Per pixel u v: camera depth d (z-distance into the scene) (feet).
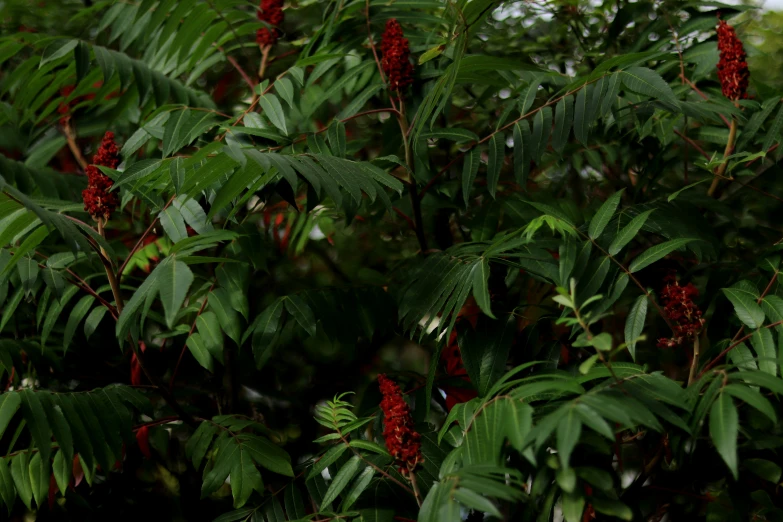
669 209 5.46
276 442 7.25
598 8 7.61
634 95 6.28
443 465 4.24
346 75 6.41
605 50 7.33
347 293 6.30
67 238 4.58
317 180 4.60
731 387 3.67
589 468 4.10
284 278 7.46
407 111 6.28
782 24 7.86
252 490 5.54
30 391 5.05
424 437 5.30
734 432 3.43
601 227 4.93
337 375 7.55
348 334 6.20
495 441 3.86
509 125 5.77
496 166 5.72
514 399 4.00
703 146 7.06
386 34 6.05
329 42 6.91
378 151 7.87
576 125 5.35
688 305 4.67
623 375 4.26
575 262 4.91
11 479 5.68
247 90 7.93
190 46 6.91
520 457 4.57
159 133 5.90
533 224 4.77
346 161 5.09
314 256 7.70
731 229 6.61
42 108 8.09
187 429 7.07
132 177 5.02
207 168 4.51
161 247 6.99
